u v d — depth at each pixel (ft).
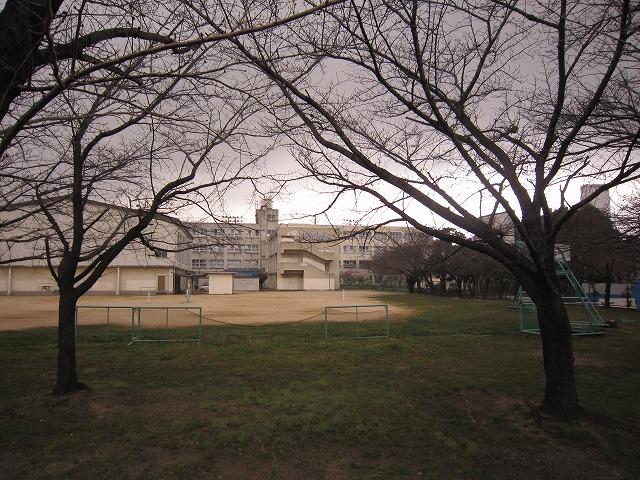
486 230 19.80
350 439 19.42
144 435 19.94
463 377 30.55
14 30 11.18
